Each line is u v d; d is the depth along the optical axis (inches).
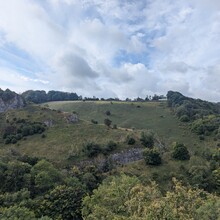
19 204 2274.9
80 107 7509.8
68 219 2468.0
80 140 4128.9
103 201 1782.7
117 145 3966.5
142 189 1056.8
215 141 5019.7
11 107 5418.3
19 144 4131.4
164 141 5029.5
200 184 3075.8
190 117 6545.3
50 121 4837.6
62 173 3137.3
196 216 936.9
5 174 2866.6
